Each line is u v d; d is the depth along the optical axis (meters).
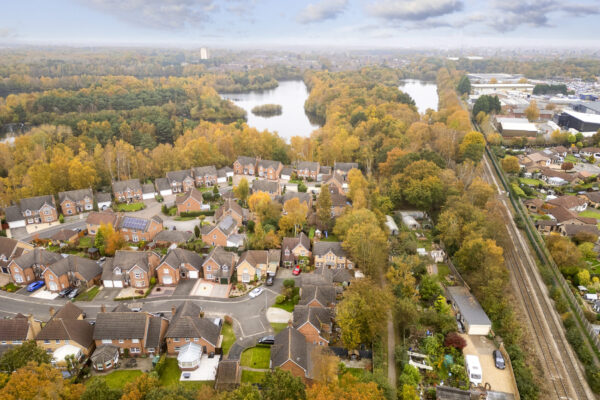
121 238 119.50
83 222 141.88
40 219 140.62
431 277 106.56
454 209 126.44
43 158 175.62
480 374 78.69
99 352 80.31
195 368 80.06
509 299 102.69
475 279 103.56
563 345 89.06
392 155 167.50
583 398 77.12
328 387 62.56
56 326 81.31
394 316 92.25
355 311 84.25
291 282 103.44
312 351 82.06
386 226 129.75
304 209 130.00
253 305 100.25
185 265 110.00
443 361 82.62
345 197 150.50
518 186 164.75
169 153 184.12
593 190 162.62
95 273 108.25
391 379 77.62
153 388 63.38
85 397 61.41
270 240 121.06
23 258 106.69
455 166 176.38
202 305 99.88
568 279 109.75
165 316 95.25
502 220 121.81
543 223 133.38
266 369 80.25
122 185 158.38
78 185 157.50
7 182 152.62
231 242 122.69
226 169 184.00
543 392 78.00
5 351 77.38
